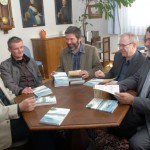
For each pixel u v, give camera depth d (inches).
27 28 190.5
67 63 100.9
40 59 196.2
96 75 88.7
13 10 176.6
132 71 81.6
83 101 62.9
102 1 201.8
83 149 73.5
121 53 85.8
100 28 232.2
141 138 60.5
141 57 81.0
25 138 67.1
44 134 68.4
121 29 212.4
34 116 54.9
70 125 49.2
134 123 69.4
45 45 187.2
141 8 196.4
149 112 60.4
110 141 78.0
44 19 203.9
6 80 86.4
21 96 71.4
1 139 62.2
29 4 188.1
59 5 215.3
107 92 62.2
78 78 81.1
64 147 73.3
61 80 80.5
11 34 175.6
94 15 230.4
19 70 93.1
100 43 215.2
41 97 67.2
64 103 62.2
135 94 68.0
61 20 220.5
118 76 88.0
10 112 57.6
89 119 51.4
